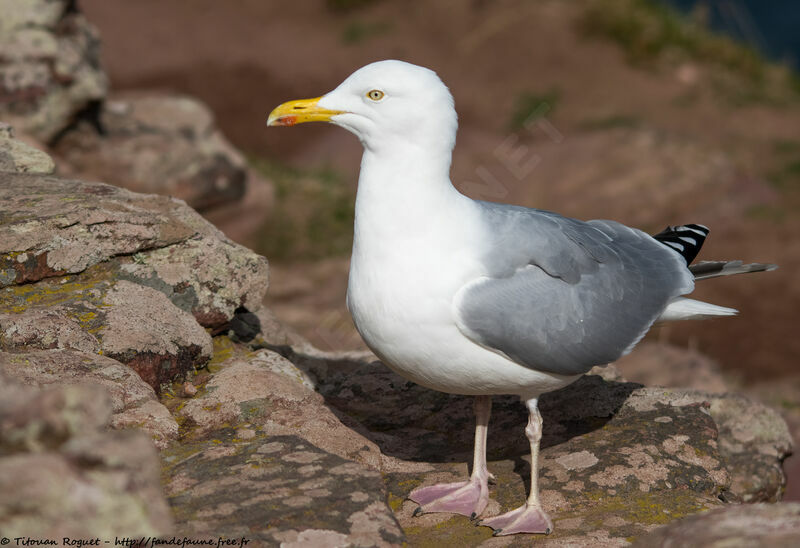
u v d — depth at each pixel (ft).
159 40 126.21
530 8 124.06
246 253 31.22
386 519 20.90
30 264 27.37
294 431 25.76
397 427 29.68
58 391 15.93
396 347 24.26
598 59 116.67
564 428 29.07
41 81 62.49
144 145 71.72
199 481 22.11
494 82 114.11
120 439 16.20
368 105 23.94
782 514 17.90
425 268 23.57
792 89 115.03
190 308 29.78
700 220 86.33
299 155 102.78
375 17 129.18
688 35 120.98
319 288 73.41
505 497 25.31
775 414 36.11
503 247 24.20
